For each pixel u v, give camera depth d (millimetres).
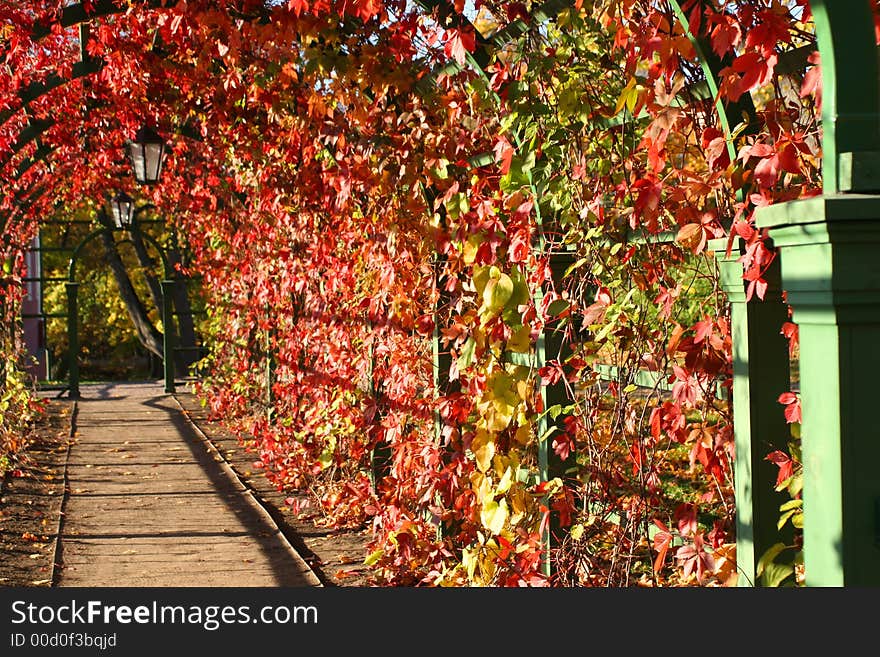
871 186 1763
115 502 7812
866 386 1791
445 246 4430
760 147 2406
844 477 1783
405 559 4965
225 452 10438
